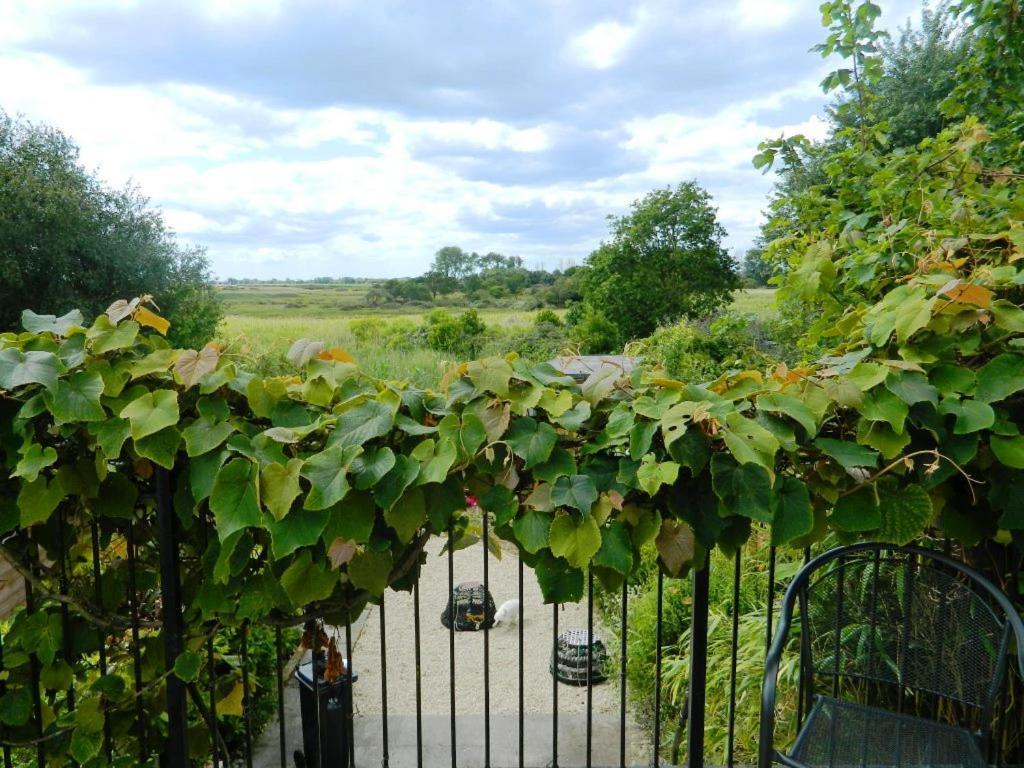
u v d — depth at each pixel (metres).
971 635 1.56
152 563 1.94
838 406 1.54
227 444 1.48
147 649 1.86
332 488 1.40
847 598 1.82
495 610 5.60
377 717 3.58
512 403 1.53
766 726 1.51
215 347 1.64
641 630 3.92
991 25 2.98
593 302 24.58
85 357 1.53
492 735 3.40
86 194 17.55
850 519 1.51
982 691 1.53
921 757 1.50
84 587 1.88
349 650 1.85
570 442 1.60
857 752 1.54
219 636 2.75
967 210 2.19
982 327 1.57
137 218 18.23
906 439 1.44
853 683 2.43
